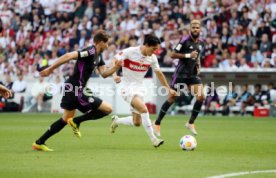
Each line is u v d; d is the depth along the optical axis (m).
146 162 17.89
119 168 16.58
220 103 51.88
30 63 58.41
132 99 22.14
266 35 52.62
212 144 24.23
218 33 54.81
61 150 21.25
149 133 21.78
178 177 15.02
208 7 56.72
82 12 61.22
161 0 59.50
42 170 16.16
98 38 21.11
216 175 15.37
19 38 61.81
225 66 52.12
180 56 27.50
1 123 37.94
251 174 15.57
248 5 55.78
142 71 22.53
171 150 21.48
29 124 36.94
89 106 21.38
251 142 25.31
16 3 64.44
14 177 14.98
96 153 20.28
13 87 55.12
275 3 55.91
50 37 59.66
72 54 20.52
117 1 60.59
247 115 50.84
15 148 21.89
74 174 15.44
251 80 54.16
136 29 57.44
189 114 52.09
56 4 62.62
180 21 56.56
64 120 21.39
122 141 25.19
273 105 49.75
